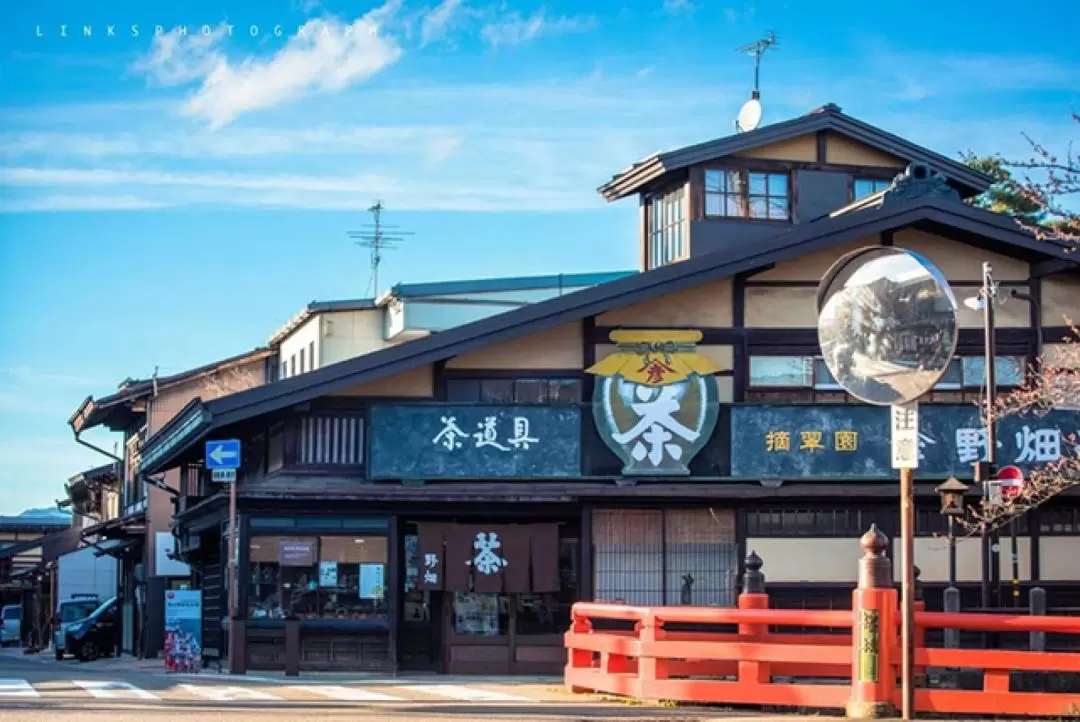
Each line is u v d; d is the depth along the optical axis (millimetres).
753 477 25500
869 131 28969
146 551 39094
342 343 35500
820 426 25625
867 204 26609
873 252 13797
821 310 14203
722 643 15000
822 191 28938
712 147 28250
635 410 25500
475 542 25094
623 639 16406
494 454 25188
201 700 16344
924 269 13469
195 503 30344
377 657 24641
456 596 25359
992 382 24297
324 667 24484
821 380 26078
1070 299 26562
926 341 13484
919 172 25672
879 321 13758
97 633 39188
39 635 54406
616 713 14500
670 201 29422
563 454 25312
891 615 14055
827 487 25547
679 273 25016
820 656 14477
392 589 24766
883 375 13734
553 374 25750
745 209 28562
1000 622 14469
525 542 25203
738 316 26000
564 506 25516
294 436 25047
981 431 25688
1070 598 25734
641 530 25594
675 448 25438
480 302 34375
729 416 25641
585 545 25344
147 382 40656
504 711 14656
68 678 21906
